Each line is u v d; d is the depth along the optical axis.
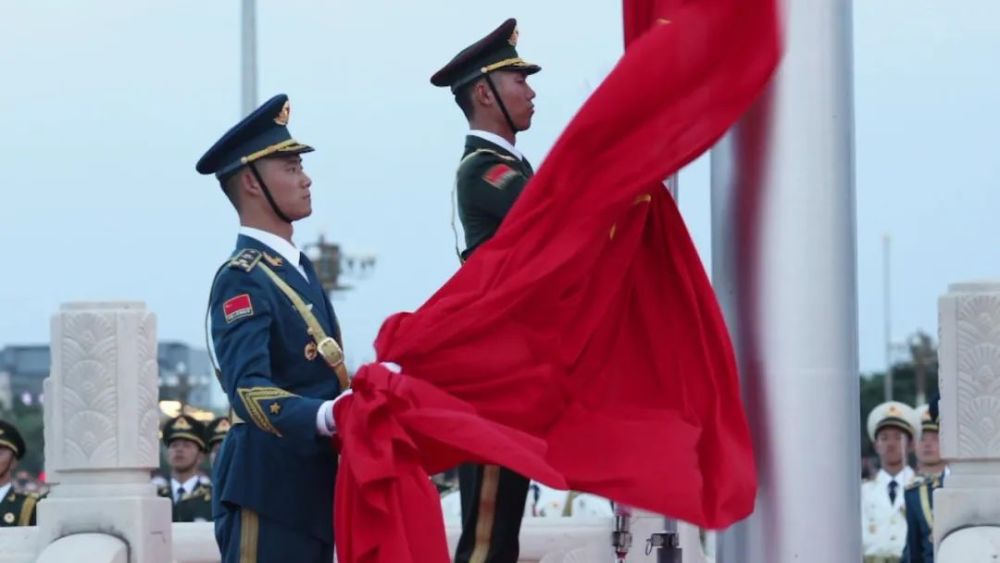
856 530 8.58
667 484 8.48
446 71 10.58
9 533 11.61
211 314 9.59
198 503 19.81
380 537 8.56
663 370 8.88
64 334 11.45
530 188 8.91
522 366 8.83
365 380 8.69
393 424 8.59
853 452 8.59
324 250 38.31
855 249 8.67
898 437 21.41
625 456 8.64
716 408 8.62
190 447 20.05
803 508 8.51
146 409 11.51
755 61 8.44
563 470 8.70
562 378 8.88
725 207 8.80
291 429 9.05
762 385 8.60
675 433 8.60
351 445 8.61
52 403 11.91
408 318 8.96
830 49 8.60
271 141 9.77
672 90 8.55
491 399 8.84
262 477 9.51
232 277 9.53
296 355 9.60
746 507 8.48
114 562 11.11
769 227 8.59
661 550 10.09
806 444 8.52
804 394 8.53
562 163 8.79
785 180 8.56
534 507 18.55
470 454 8.59
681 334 8.88
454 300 8.88
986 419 10.76
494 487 9.99
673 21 8.56
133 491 11.45
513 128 10.49
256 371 9.27
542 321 8.88
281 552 9.48
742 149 8.70
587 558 13.05
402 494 8.62
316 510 9.54
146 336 11.52
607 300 8.91
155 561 11.48
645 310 8.97
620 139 8.71
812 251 8.55
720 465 8.52
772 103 8.60
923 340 59.56
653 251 9.02
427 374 8.87
